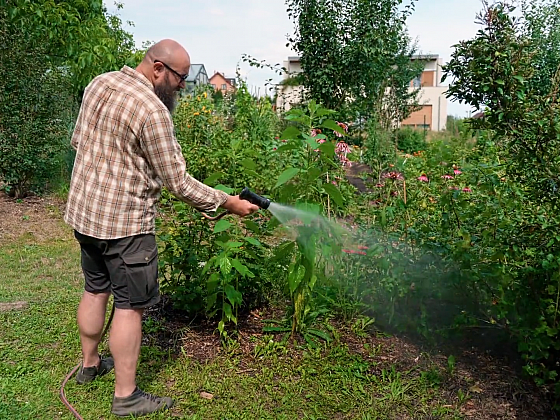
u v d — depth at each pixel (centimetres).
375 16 1016
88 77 866
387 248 383
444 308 362
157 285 282
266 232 415
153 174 274
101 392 304
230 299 348
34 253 602
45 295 459
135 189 267
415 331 370
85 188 269
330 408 292
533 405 288
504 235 323
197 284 393
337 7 1027
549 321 282
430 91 3353
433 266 353
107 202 264
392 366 325
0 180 838
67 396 298
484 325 343
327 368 329
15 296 454
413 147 1798
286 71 1092
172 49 274
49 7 835
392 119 1498
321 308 397
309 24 1017
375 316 398
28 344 359
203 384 313
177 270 392
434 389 307
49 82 830
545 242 307
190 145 845
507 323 315
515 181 332
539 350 278
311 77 1033
